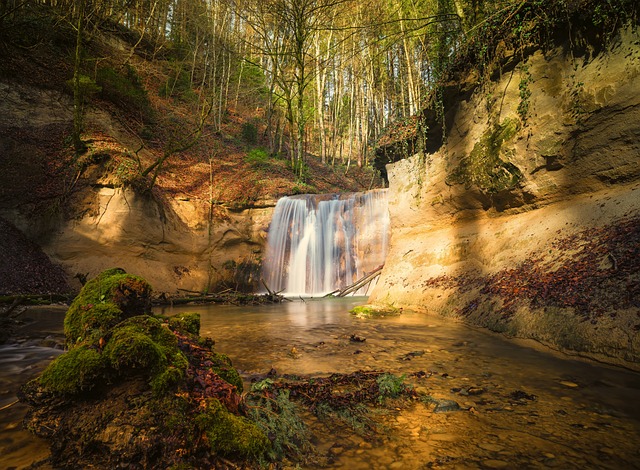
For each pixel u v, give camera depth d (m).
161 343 2.52
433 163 10.87
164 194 16.47
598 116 6.29
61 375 2.29
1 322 7.20
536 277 6.03
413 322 7.50
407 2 16.39
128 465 1.96
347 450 2.31
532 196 7.61
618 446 2.29
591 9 6.24
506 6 7.79
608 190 6.27
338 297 15.67
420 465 2.12
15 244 11.59
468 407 3.01
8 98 13.94
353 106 34.97
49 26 16.42
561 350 4.55
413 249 11.13
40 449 2.27
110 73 17.47
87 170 13.60
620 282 4.53
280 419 2.56
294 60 25.20
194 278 16.05
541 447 2.30
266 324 8.04
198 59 30.70
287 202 19.34
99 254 13.30
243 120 33.66
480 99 8.95
